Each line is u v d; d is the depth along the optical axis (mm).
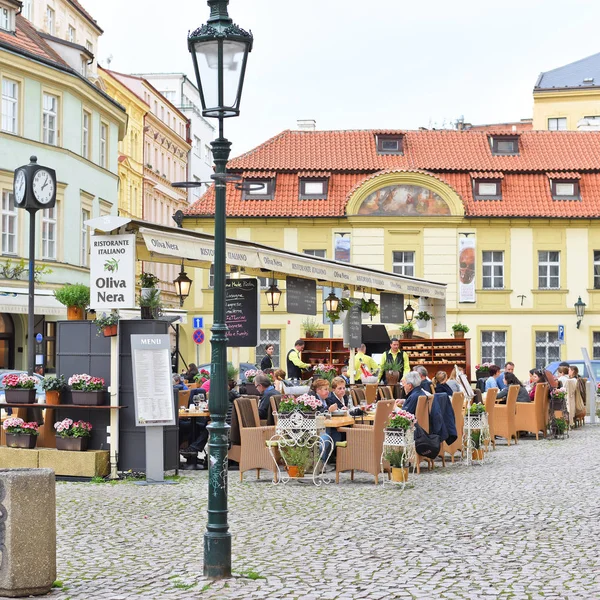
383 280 26000
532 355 47469
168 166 71250
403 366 26469
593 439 25516
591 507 13344
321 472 17016
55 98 37594
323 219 47281
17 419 16609
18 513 8297
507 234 47562
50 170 24000
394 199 47406
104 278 15906
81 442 16250
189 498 14109
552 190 48188
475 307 47531
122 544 10672
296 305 24422
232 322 22188
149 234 16125
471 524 11984
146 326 16359
